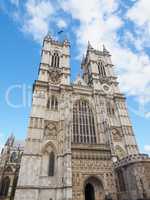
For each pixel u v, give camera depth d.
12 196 62.53
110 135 45.31
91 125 50.31
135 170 32.19
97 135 48.22
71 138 44.88
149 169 32.09
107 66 70.88
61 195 33.88
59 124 45.72
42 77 54.56
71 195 32.72
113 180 38.12
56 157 40.03
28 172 35.38
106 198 35.34
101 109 53.41
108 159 41.00
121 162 36.59
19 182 33.69
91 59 69.94
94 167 39.00
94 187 37.91
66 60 63.47
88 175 37.66
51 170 38.09
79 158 39.28
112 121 53.44
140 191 29.67
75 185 35.53
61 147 40.88
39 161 37.59
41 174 36.59
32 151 38.41
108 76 67.25
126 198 33.03
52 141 42.47
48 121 45.88
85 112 52.94
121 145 48.22
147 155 33.94
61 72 59.34
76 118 50.41
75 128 47.97
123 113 55.62
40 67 57.00
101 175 38.50
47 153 40.41
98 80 63.12
